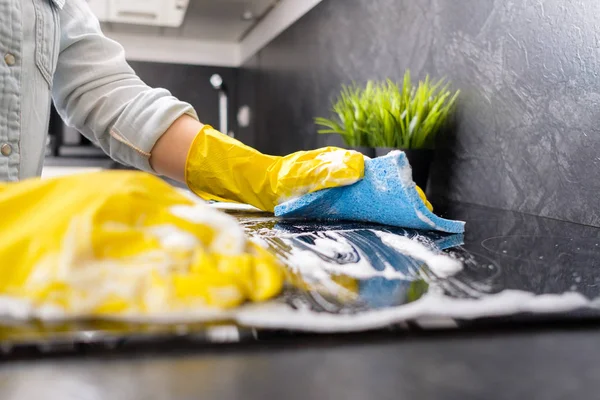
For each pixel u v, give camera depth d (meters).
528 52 0.78
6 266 0.29
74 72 0.77
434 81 1.04
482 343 0.27
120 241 0.31
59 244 0.29
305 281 0.38
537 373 0.24
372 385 0.23
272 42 2.26
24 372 0.23
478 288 0.38
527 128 0.78
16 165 0.65
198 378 0.23
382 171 0.62
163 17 2.30
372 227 0.64
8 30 0.61
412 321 0.29
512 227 0.66
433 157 0.98
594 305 0.34
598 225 0.66
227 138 0.73
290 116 2.03
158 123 0.72
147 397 0.21
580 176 0.69
